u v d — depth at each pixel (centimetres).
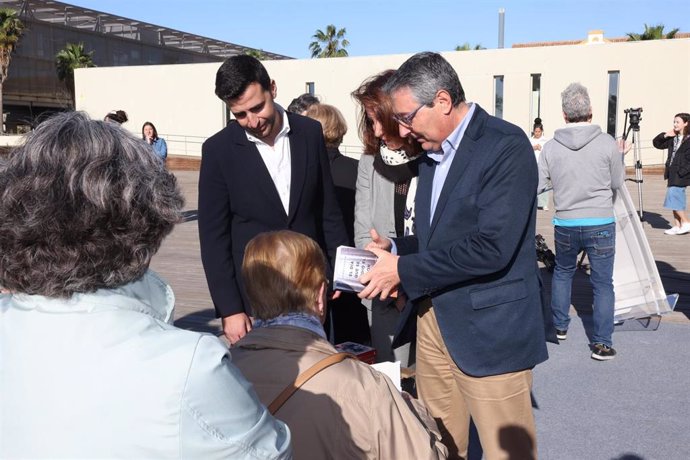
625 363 450
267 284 182
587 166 437
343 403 163
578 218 447
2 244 101
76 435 96
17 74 4147
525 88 2388
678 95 2252
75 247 101
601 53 2294
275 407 163
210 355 101
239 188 279
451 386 259
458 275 216
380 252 237
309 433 162
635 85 2278
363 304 332
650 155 2283
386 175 295
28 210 99
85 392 97
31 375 100
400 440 166
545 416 368
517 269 222
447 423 263
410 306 251
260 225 284
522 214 210
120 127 112
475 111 222
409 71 216
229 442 100
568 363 451
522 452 231
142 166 108
